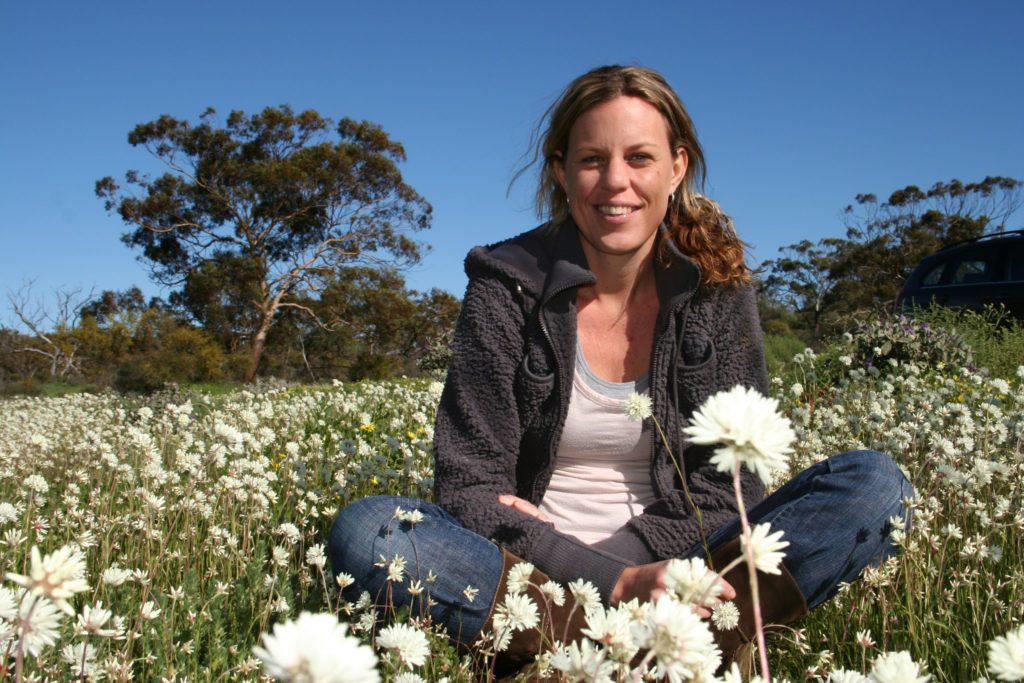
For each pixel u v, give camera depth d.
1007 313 8.30
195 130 36.06
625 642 0.88
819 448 3.12
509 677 1.77
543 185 2.41
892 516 1.72
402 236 38.31
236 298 34.94
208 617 1.78
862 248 40.88
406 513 1.82
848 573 1.74
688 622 0.75
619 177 1.99
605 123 2.01
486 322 2.11
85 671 1.42
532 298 2.09
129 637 1.54
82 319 33.22
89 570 2.25
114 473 3.40
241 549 2.33
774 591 1.71
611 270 2.13
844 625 1.86
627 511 2.04
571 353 2.06
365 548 1.83
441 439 2.11
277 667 0.45
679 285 2.05
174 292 36.19
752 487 1.97
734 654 1.72
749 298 2.12
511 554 1.79
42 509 3.09
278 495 2.99
